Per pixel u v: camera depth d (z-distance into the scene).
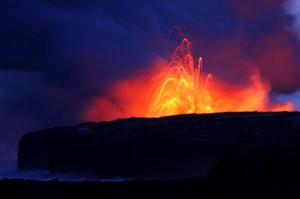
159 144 113.06
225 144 103.44
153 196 62.97
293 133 101.12
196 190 63.28
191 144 109.06
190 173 107.19
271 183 61.59
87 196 63.56
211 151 105.56
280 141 86.12
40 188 65.25
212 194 61.41
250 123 111.25
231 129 109.62
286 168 64.25
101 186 66.38
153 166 111.44
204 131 112.50
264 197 58.94
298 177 62.69
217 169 68.06
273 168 64.50
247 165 65.75
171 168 109.25
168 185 65.81
